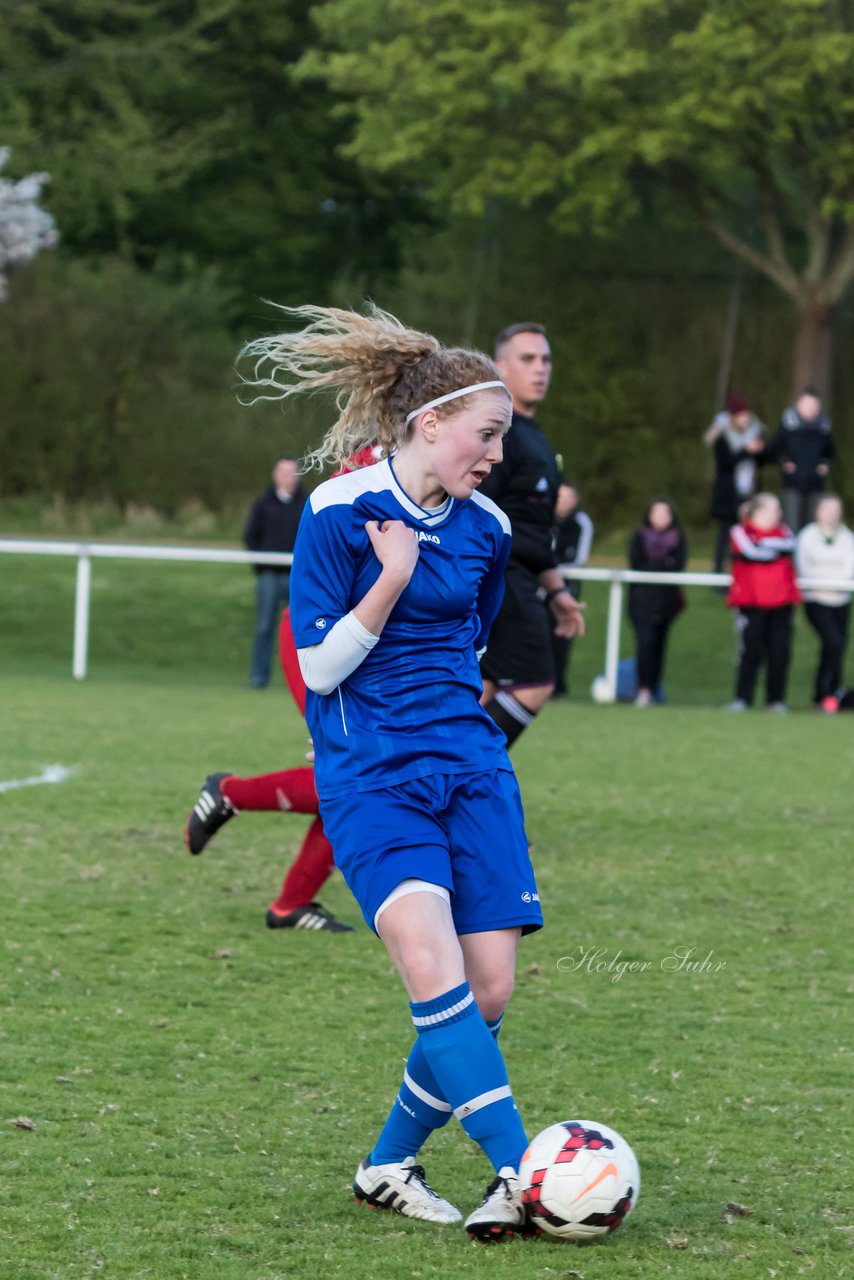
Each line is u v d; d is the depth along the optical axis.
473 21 72.00
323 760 11.13
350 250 99.56
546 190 77.00
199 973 17.34
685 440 103.81
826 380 83.69
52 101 85.19
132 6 82.94
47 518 92.56
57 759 31.92
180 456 100.06
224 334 103.94
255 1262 10.12
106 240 96.12
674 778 32.44
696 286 105.81
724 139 76.19
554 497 22.53
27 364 100.75
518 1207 10.48
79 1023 15.36
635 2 68.12
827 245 82.44
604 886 22.16
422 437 11.04
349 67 75.94
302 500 50.28
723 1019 16.06
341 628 10.75
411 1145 11.12
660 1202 11.28
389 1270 10.02
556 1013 16.20
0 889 20.88
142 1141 12.28
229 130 91.81
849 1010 16.50
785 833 26.64
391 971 17.67
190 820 19.09
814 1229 10.83
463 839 10.94
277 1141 12.40
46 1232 10.51
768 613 46.94
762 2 68.69
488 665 22.48
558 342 104.94
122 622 60.12
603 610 64.25
